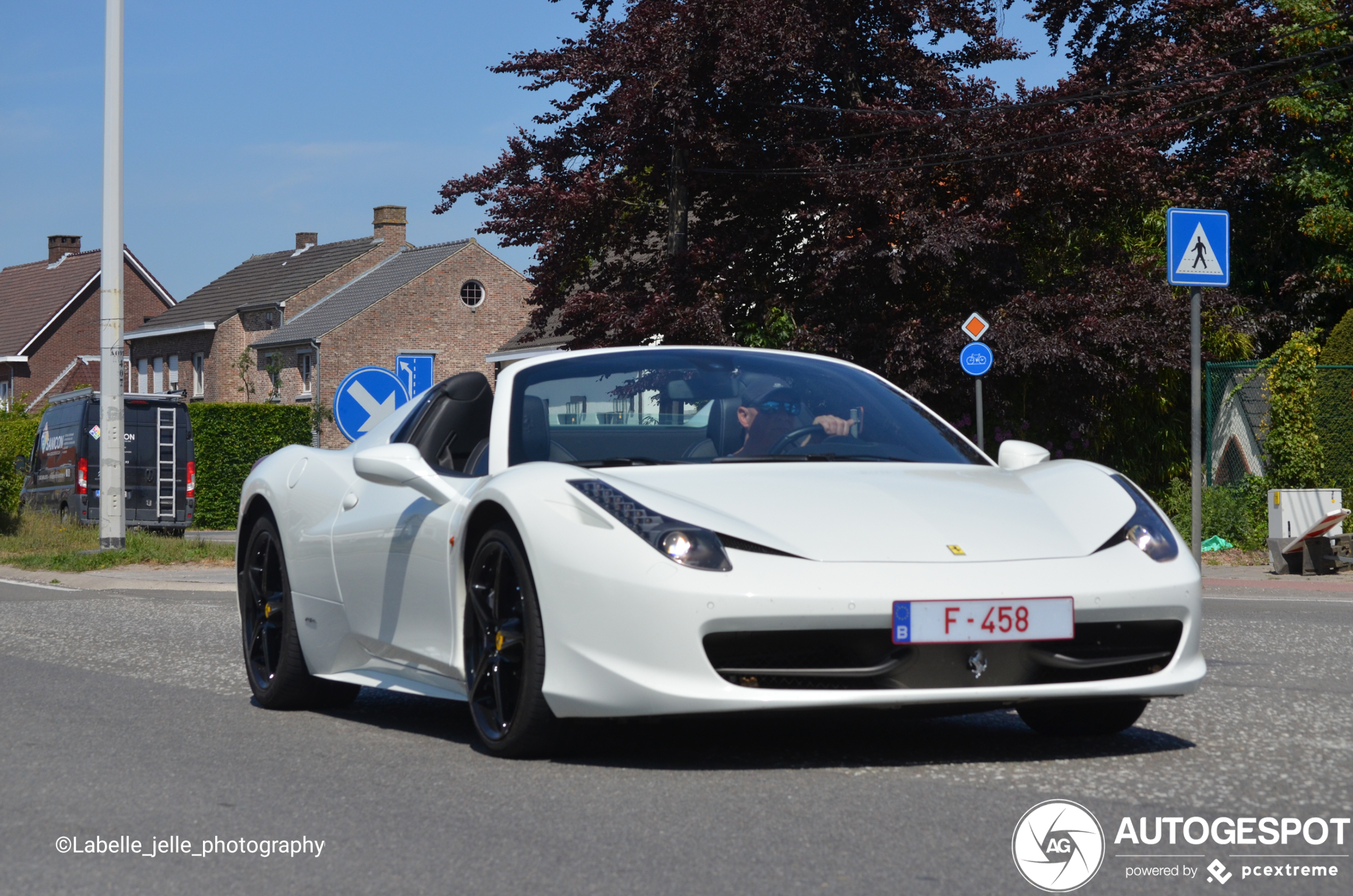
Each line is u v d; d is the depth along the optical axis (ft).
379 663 17.61
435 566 15.88
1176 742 15.24
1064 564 13.76
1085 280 67.21
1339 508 48.49
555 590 13.75
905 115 67.31
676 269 69.00
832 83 73.51
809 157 66.90
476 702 15.17
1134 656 14.06
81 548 62.03
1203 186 76.13
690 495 14.24
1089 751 14.75
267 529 19.81
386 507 17.24
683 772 13.69
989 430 67.87
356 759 14.94
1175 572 14.21
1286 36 72.79
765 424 16.51
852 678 13.29
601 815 11.92
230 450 101.14
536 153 73.61
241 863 10.78
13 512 71.56
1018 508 14.76
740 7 67.51
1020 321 63.21
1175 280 35.12
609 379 16.92
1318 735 15.67
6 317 208.74
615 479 14.46
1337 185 72.23
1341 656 23.84
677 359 17.51
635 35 67.97
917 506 14.39
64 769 14.64
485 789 13.12
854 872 10.05
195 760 15.03
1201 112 73.56
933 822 11.48
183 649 26.30
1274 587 43.62
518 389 16.70
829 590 13.01
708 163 70.49
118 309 56.90
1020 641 13.33
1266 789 12.69
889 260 62.95
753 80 68.85
